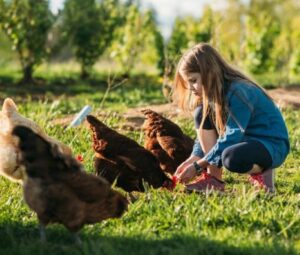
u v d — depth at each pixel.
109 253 4.48
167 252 4.59
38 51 18.23
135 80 19.80
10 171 5.93
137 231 5.07
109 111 10.17
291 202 5.88
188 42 19.72
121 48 20.17
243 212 5.34
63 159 4.66
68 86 17.95
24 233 5.18
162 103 13.05
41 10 18.08
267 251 4.53
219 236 4.86
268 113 6.03
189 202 5.66
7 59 22.78
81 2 19.45
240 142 5.96
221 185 6.29
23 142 4.59
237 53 19.97
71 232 4.80
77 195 4.64
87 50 19.73
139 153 6.14
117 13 20.39
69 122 9.44
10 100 6.05
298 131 9.34
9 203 5.86
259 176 6.22
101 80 19.56
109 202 4.82
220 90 5.88
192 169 5.97
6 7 17.70
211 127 6.21
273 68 21.23
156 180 6.11
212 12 19.88
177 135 6.73
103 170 6.16
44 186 4.56
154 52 20.42
